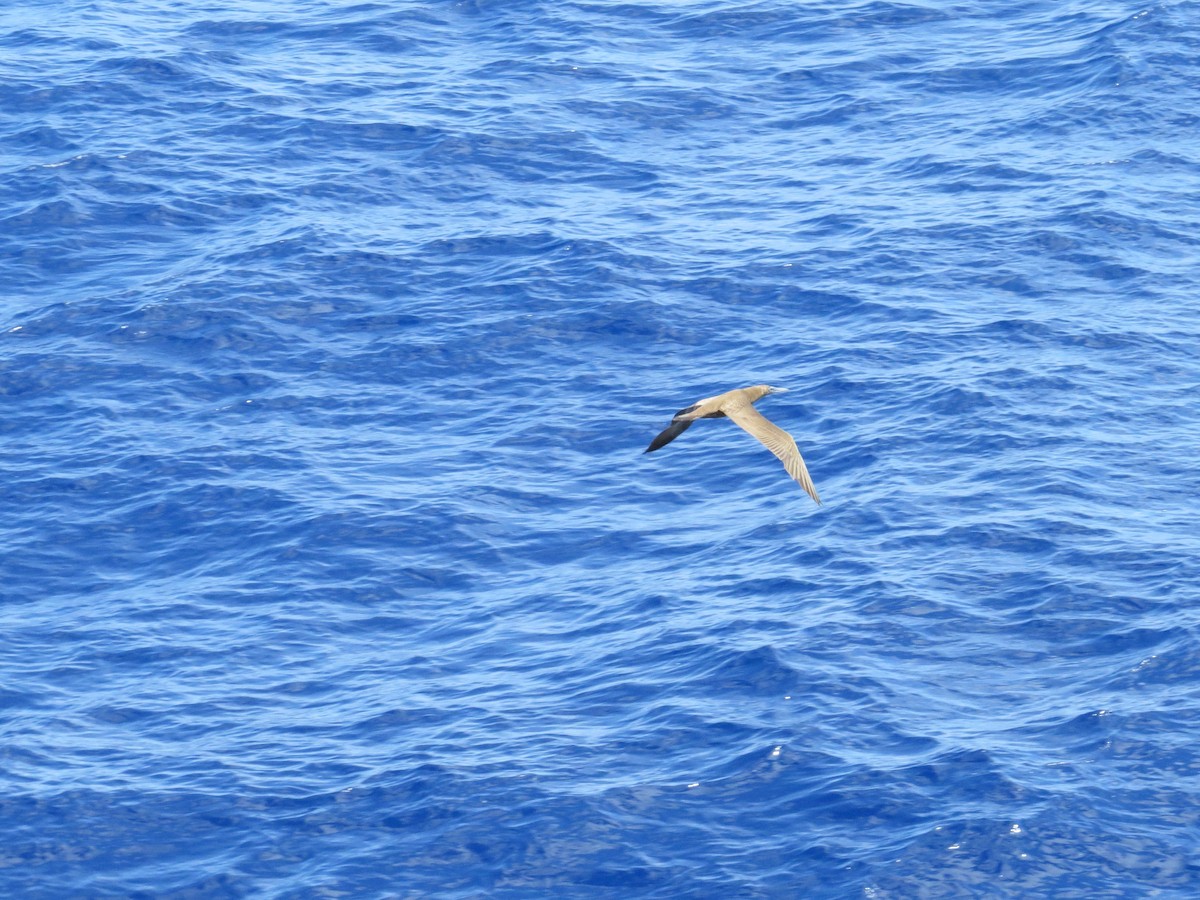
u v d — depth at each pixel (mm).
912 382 87500
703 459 84062
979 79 119875
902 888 56719
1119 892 56438
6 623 74188
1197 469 79625
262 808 62469
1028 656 68062
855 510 77750
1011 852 57906
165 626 73812
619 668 69062
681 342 92875
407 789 62875
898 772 61812
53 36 125188
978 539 75000
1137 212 102188
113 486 82688
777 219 104062
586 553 77750
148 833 61469
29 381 89938
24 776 64250
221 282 97438
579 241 101250
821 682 66562
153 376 90688
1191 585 71062
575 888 57969
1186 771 61219
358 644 72562
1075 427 82875
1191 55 118875
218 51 124812
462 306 95938
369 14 131500
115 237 102250
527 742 64875
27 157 108938
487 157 110875
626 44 127000
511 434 86375
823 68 122750
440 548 78250
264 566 77312
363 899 57938
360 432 86812
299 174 108562
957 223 102188
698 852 59031
